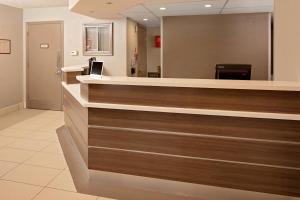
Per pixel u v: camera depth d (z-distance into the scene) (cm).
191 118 256
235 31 587
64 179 294
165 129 265
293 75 332
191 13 582
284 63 354
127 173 281
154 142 270
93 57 633
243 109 240
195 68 615
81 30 646
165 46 624
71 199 252
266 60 580
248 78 382
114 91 275
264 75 582
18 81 675
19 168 321
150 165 273
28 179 292
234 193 250
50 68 673
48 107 684
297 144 232
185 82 251
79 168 324
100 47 644
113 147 284
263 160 241
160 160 269
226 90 242
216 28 596
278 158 237
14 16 648
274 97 233
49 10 659
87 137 293
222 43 596
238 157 246
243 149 245
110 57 637
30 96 694
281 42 360
